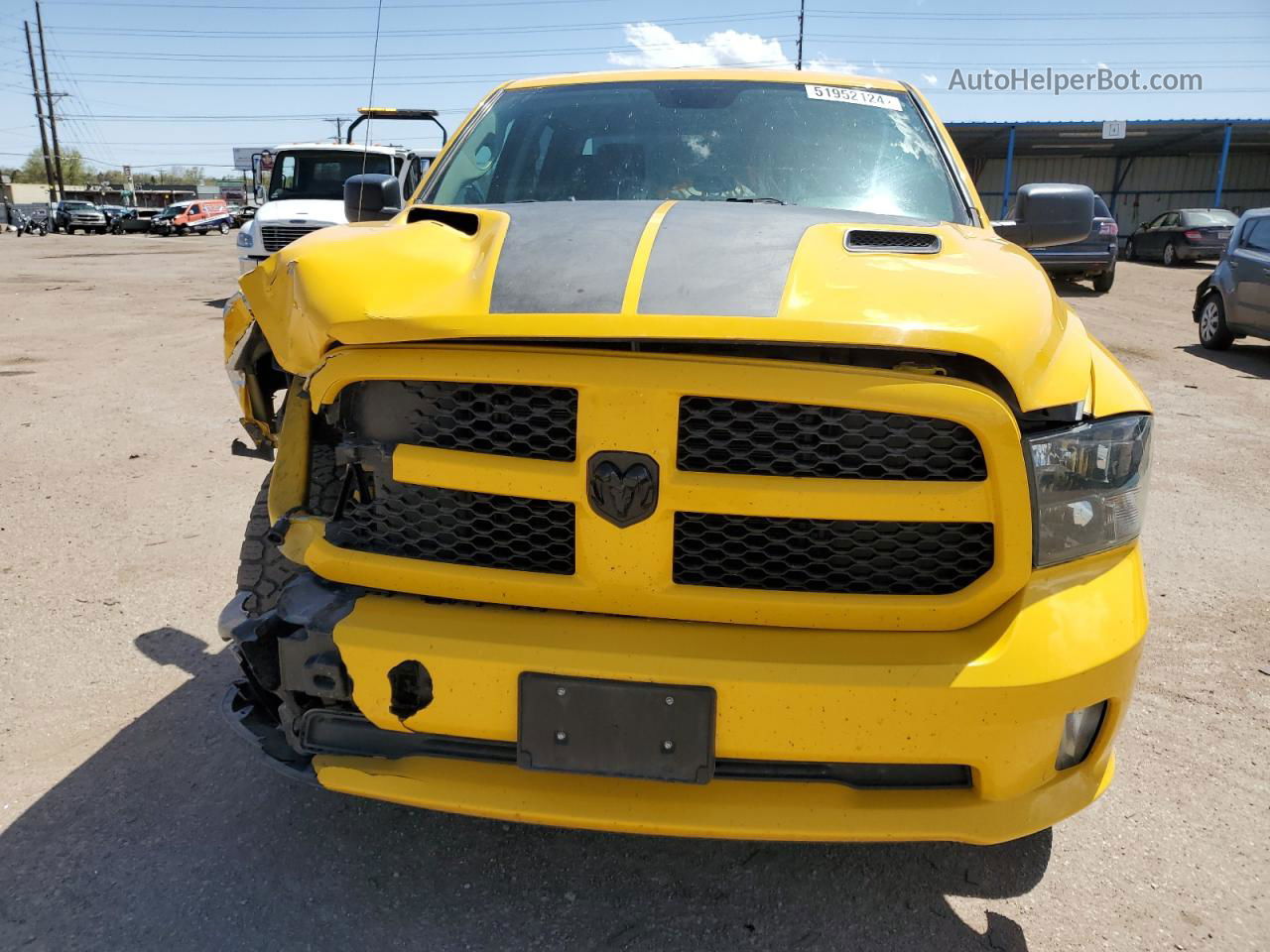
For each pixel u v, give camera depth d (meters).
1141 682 3.52
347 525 2.19
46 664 3.40
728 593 1.96
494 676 1.96
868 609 1.94
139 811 2.63
